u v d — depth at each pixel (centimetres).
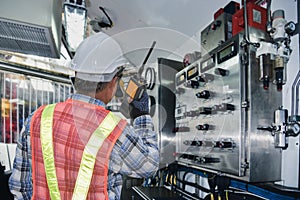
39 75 252
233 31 157
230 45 146
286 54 135
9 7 119
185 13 212
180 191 218
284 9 155
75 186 86
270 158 139
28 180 100
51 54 173
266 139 139
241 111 136
